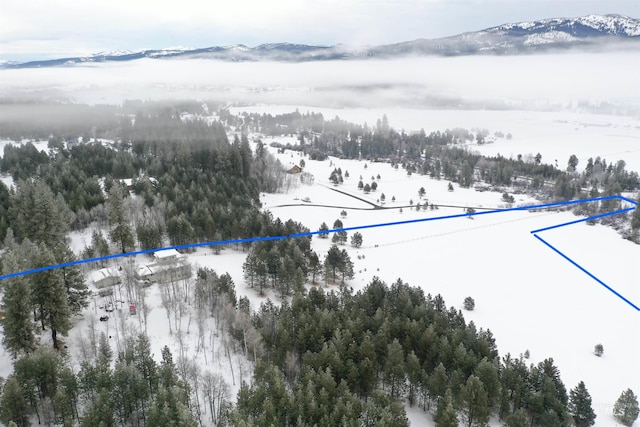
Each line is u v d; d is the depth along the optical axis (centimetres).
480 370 6281
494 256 13138
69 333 7481
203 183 15388
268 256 9931
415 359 6588
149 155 18850
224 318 7750
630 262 12950
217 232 12188
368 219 16475
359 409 5778
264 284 9725
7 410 5256
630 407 6344
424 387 6469
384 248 13450
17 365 5741
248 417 5262
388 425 5456
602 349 8181
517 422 5844
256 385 6247
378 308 7906
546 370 6619
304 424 5388
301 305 7900
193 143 19200
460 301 10188
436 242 14200
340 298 8775
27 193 11288
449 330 7369
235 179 16500
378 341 7038
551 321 9444
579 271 12194
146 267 9619
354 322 7231
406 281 11062
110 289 8775
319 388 6081
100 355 6272
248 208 13862
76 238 11488
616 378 7550
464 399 5959
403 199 19612
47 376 5741
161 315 8169
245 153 18325
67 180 14038
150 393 5894
